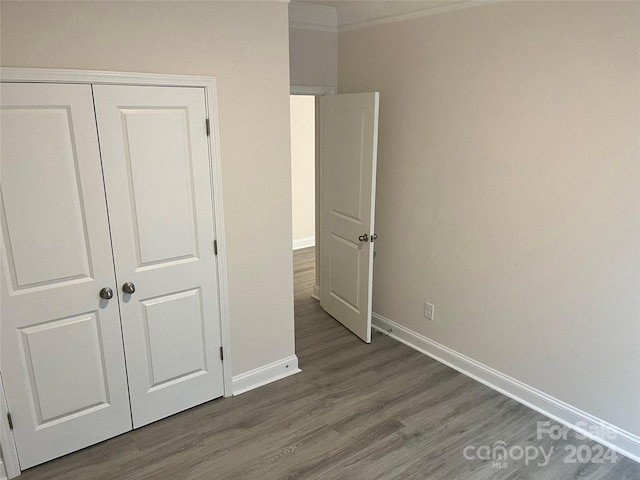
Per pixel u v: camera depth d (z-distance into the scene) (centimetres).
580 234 249
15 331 222
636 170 223
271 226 300
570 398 270
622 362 244
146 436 265
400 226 364
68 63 214
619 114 225
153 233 253
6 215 210
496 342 306
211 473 237
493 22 271
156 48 236
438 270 338
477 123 291
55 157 218
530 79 259
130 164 238
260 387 315
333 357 356
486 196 294
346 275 395
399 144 351
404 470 238
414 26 321
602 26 225
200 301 279
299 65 375
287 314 323
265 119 281
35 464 240
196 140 257
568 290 260
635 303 234
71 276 233
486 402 296
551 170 257
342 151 376
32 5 201
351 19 368
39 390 234
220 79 259
